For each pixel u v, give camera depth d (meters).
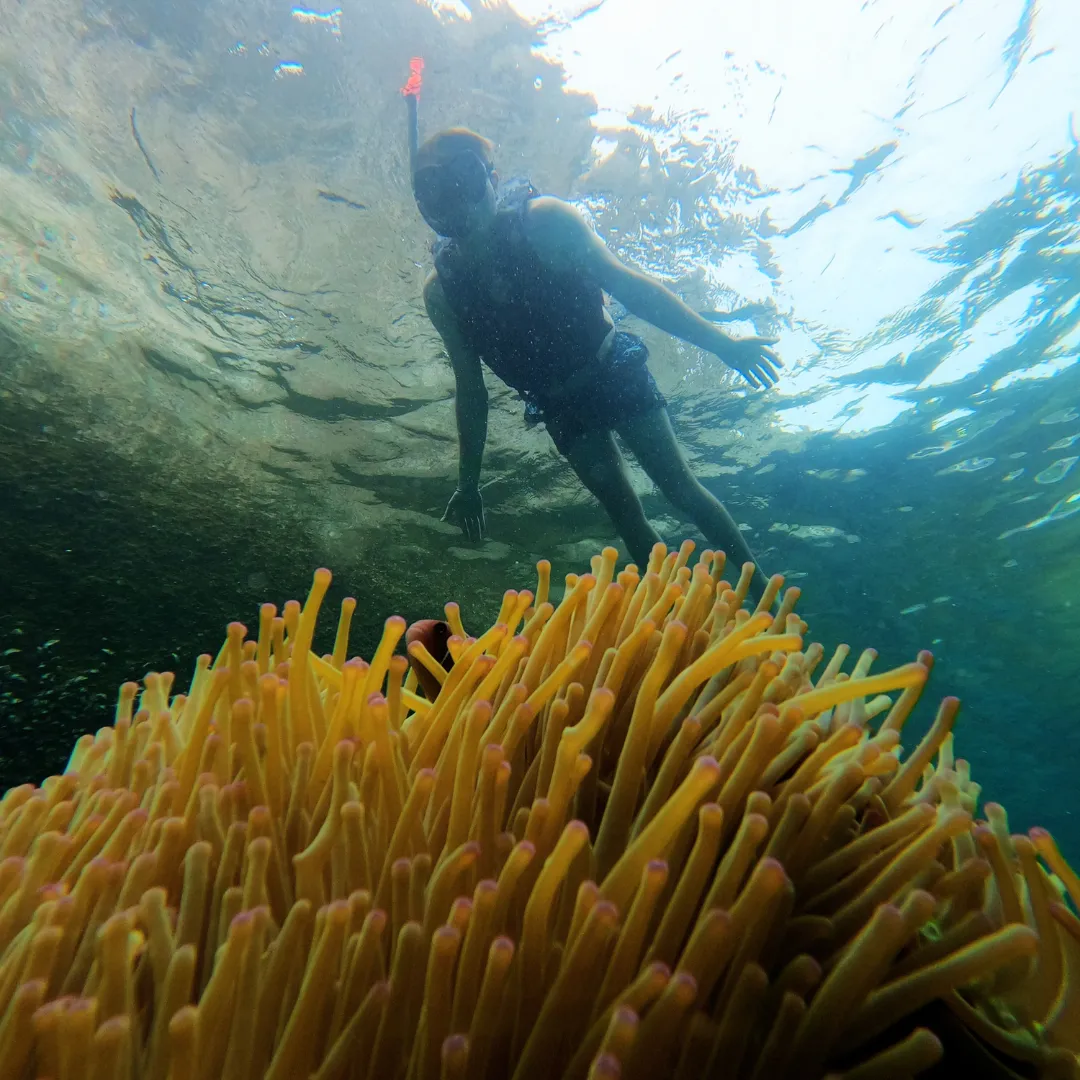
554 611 1.05
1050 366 5.90
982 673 9.52
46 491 4.82
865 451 6.74
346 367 5.56
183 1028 0.48
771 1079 0.55
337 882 0.75
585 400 3.77
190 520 5.55
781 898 0.63
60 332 4.99
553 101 4.24
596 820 0.84
